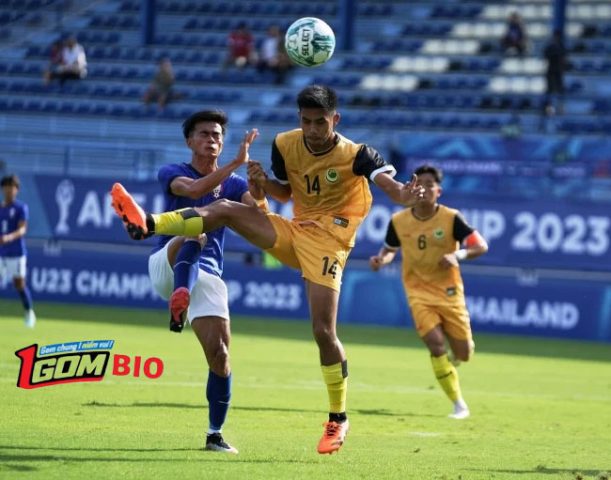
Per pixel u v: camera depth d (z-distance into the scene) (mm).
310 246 17891
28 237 62688
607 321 54250
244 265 60188
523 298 55719
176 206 19062
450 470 17312
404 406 27312
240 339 45156
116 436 19109
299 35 19641
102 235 61656
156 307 61031
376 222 57000
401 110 71438
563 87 69312
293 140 18109
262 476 15719
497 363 41125
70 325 46406
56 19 88000
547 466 18406
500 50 76625
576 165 59281
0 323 45531
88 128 75500
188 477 15305
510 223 54844
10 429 19266
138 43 84750
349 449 19547
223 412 18109
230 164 17922
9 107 79375
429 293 27359
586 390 33531
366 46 79375
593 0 79688
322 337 17688
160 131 73500
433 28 79938
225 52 81750
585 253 53812
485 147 62844
